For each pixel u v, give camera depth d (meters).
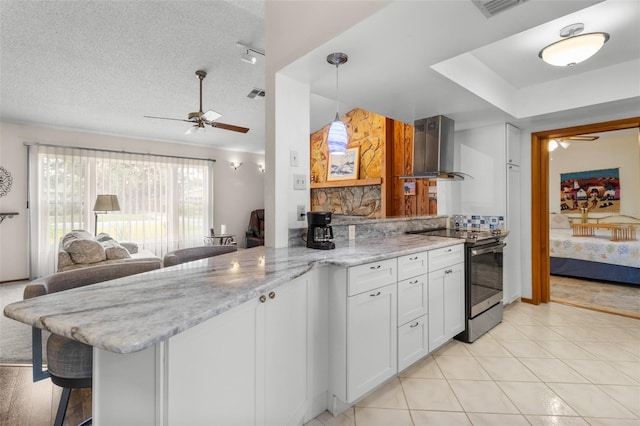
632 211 5.41
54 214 4.91
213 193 6.76
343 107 5.37
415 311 2.18
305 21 1.90
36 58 3.19
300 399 1.60
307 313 1.65
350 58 1.96
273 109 2.18
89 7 2.55
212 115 3.61
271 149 2.20
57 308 0.95
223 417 1.09
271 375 1.36
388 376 1.97
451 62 2.33
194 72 3.69
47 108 4.29
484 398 1.91
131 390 0.92
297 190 2.30
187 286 1.20
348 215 5.61
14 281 4.68
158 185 5.96
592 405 1.83
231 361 1.12
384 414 1.77
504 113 3.13
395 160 4.96
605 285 4.40
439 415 1.76
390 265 1.99
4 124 4.62
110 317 0.88
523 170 3.77
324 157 6.14
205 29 2.89
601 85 2.77
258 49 3.18
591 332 2.88
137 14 2.66
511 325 3.06
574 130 3.42
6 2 2.44
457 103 2.85
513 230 3.67
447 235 3.02
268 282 1.26
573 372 2.20
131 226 5.63
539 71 2.87
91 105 4.30
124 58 3.30
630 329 2.93
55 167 4.93
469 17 1.53
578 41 2.15
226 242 6.38
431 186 4.39
